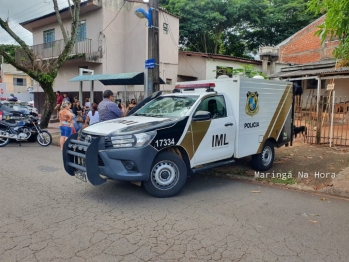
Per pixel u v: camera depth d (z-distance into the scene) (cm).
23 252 332
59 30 2180
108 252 334
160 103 625
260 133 677
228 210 462
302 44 2136
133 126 508
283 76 1628
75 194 532
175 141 519
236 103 618
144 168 482
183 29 2614
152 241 360
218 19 2578
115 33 1895
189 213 450
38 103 2400
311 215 445
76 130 1177
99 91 1862
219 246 349
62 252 333
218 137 586
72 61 1930
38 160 818
